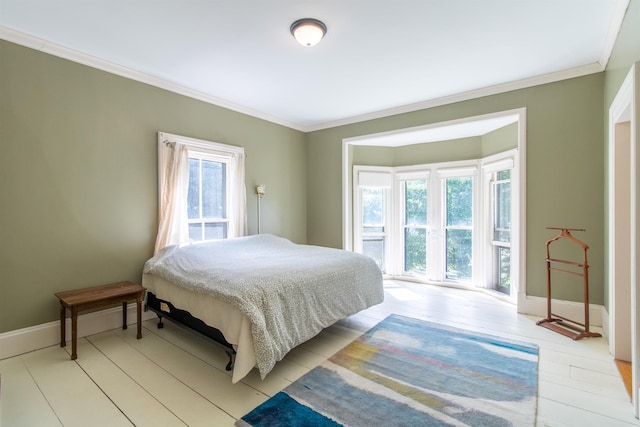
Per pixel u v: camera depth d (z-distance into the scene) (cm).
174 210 329
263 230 450
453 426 162
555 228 301
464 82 335
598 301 296
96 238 285
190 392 194
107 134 291
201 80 330
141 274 315
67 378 209
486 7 210
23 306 246
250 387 200
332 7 209
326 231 502
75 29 235
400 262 517
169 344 264
